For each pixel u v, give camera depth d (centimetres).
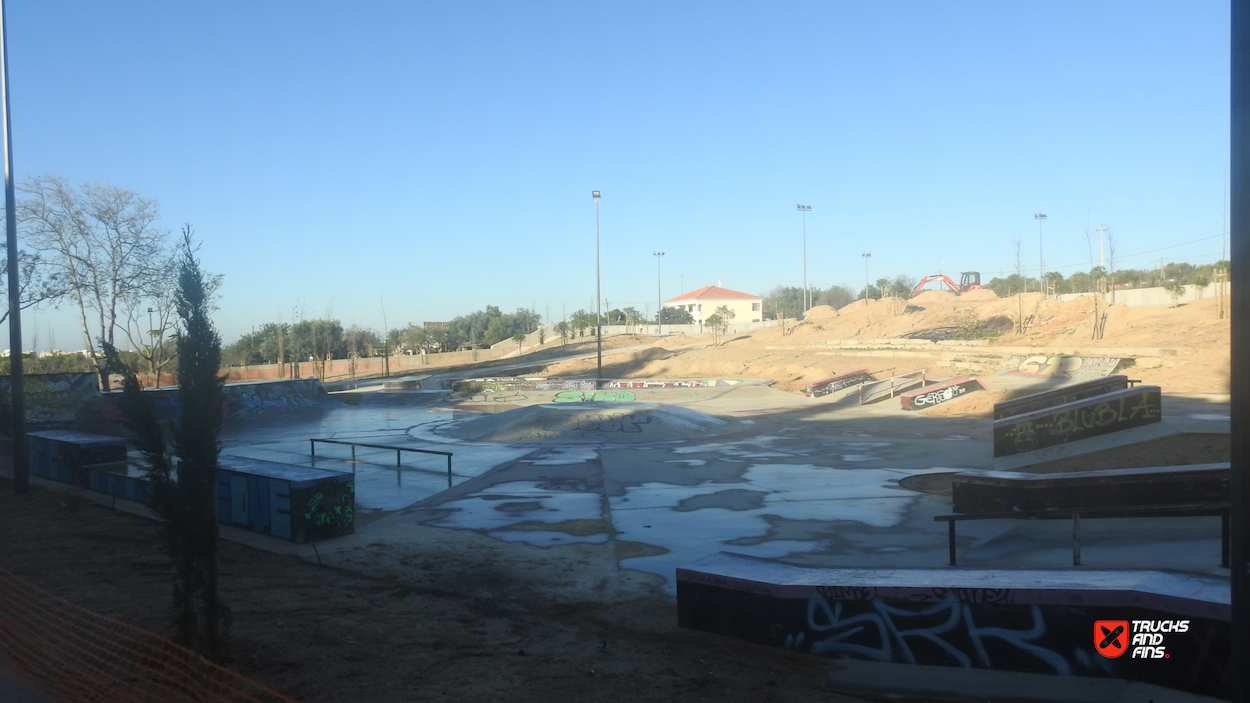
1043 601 710
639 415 3166
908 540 1379
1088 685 682
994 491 1490
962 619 740
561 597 1067
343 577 1181
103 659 764
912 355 5259
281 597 1051
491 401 4925
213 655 740
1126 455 1912
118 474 1922
